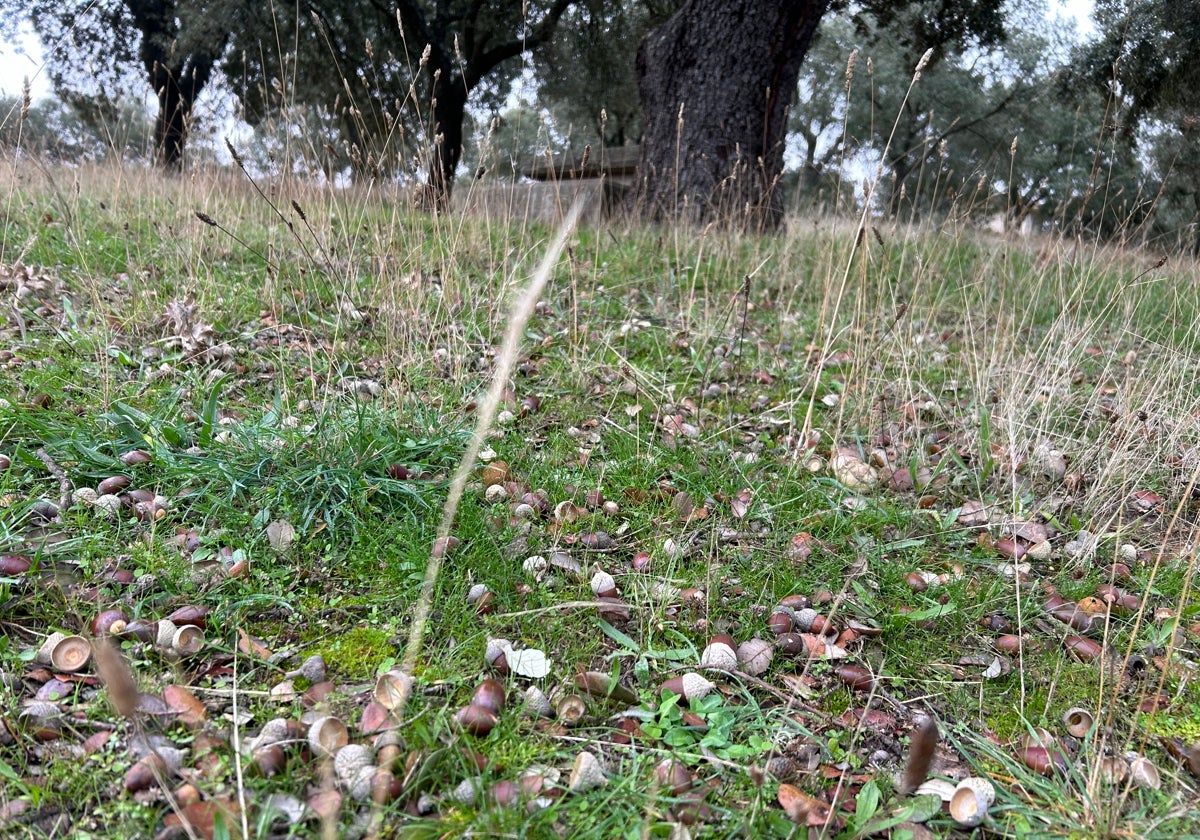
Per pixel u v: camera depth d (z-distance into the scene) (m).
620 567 2.11
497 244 4.63
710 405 3.25
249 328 3.44
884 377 3.55
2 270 3.65
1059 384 3.29
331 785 1.25
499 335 3.59
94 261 4.14
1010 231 4.89
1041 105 13.97
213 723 1.45
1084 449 2.89
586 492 2.42
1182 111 6.69
